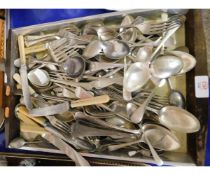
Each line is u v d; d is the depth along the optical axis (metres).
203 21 0.65
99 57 0.69
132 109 0.65
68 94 0.69
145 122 0.67
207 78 0.63
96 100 0.65
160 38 0.66
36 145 0.71
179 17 0.66
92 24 0.69
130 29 0.67
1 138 0.75
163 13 0.66
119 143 0.67
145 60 0.65
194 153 0.64
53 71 0.70
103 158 0.68
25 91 0.69
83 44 0.69
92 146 0.67
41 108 0.68
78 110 0.69
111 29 0.69
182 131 0.64
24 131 0.71
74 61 0.67
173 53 0.66
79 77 0.67
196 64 0.64
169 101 0.66
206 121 0.63
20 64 0.70
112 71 0.66
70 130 0.69
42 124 0.70
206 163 0.65
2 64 0.72
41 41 0.71
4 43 0.73
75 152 0.67
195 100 0.64
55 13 0.73
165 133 0.65
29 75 0.70
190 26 0.65
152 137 0.65
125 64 0.65
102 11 0.71
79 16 0.72
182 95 0.67
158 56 0.65
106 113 0.67
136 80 0.65
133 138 0.66
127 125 0.68
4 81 0.72
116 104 0.67
